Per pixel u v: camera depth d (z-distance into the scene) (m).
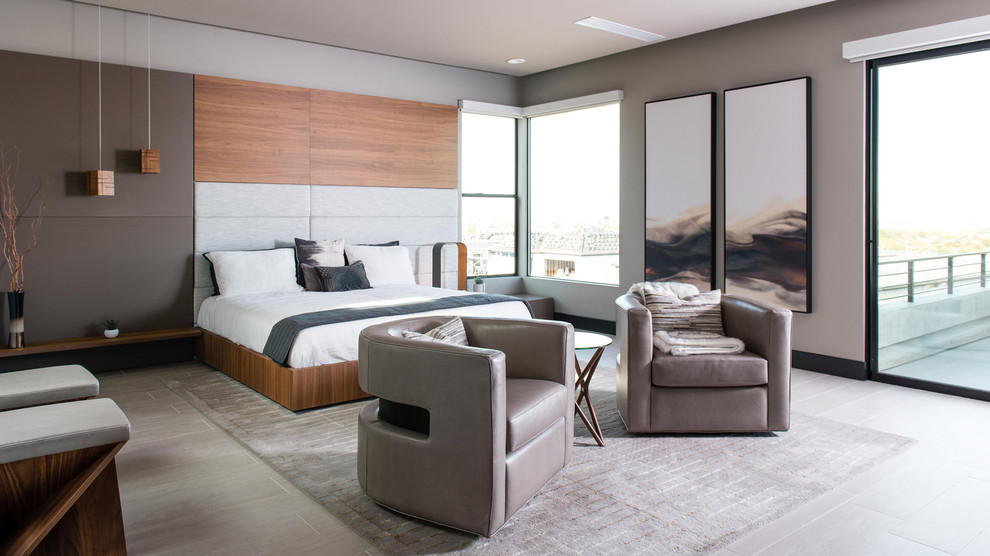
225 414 3.99
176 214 5.45
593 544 2.39
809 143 5.07
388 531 2.50
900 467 3.15
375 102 6.49
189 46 5.48
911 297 4.67
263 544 2.39
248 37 5.78
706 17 5.26
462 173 7.37
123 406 4.16
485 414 2.34
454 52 6.46
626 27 5.55
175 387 4.64
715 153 5.75
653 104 6.19
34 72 4.78
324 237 6.25
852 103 4.86
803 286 5.17
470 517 2.40
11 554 1.84
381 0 4.87
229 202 5.69
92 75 5.01
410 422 2.62
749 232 5.50
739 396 3.55
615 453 3.34
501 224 7.76
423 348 2.46
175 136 5.40
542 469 2.76
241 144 5.73
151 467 3.15
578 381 3.52
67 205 4.96
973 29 4.19
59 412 2.21
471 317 3.26
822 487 2.91
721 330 3.92
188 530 2.50
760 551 2.35
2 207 4.70
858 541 2.43
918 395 4.46
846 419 3.92
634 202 6.49
